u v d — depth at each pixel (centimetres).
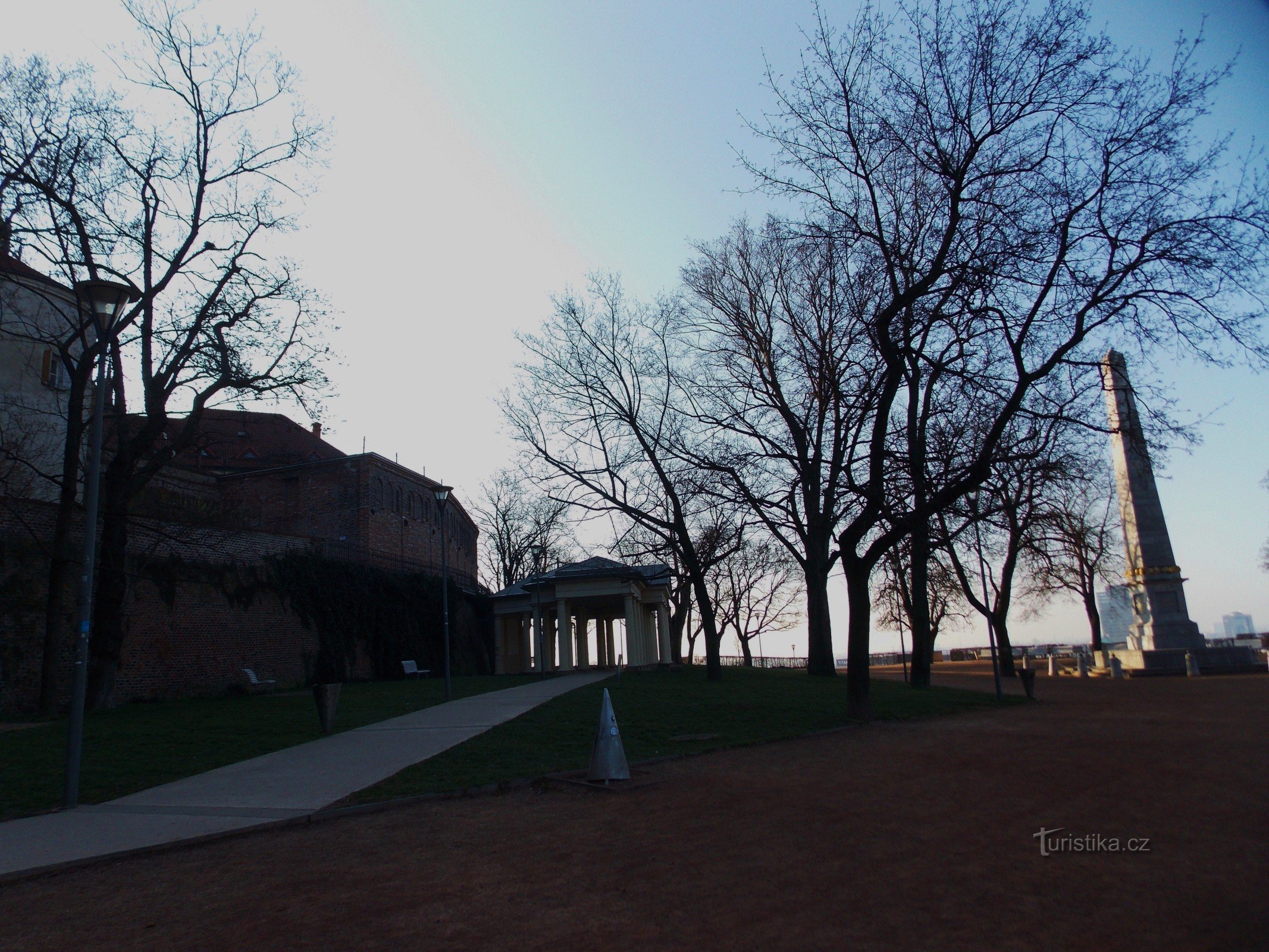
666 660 5712
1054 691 2859
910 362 2014
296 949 561
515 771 1156
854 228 1825
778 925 566
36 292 2359
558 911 612
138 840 864
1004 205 1656
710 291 3050
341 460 4547
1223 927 541
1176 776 1046
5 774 1259
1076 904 591
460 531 6419
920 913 583
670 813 913
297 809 973
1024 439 1828
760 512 2641
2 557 2245
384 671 3922
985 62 1642
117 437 2442
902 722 1778
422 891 673
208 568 2978
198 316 2330
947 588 4175
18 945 591
